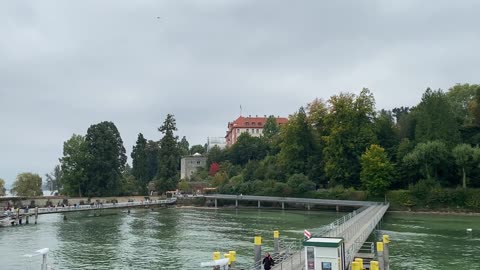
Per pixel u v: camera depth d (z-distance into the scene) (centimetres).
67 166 12650
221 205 12650
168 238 6172
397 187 10525
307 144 12450
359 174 11038
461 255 4597
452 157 9669
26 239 6031
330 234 4572
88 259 4638
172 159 14500
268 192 12075
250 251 5019
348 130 11112
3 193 12875
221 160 17112
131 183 14400
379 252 3341
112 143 13138
